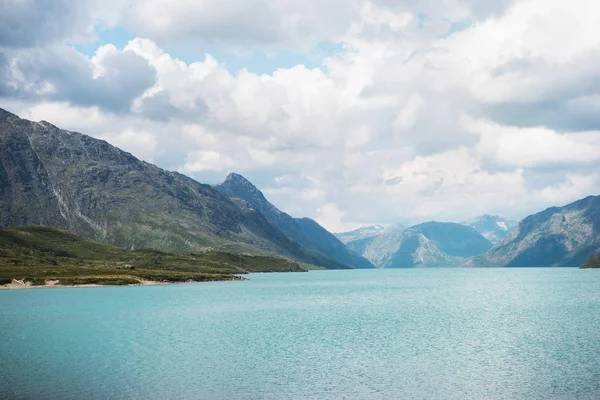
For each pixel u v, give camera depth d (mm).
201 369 70812
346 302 177000
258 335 99688
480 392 59594
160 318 127438
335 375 67500
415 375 67250
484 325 111125
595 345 85750
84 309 149125
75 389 60781
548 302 166875
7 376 66688
